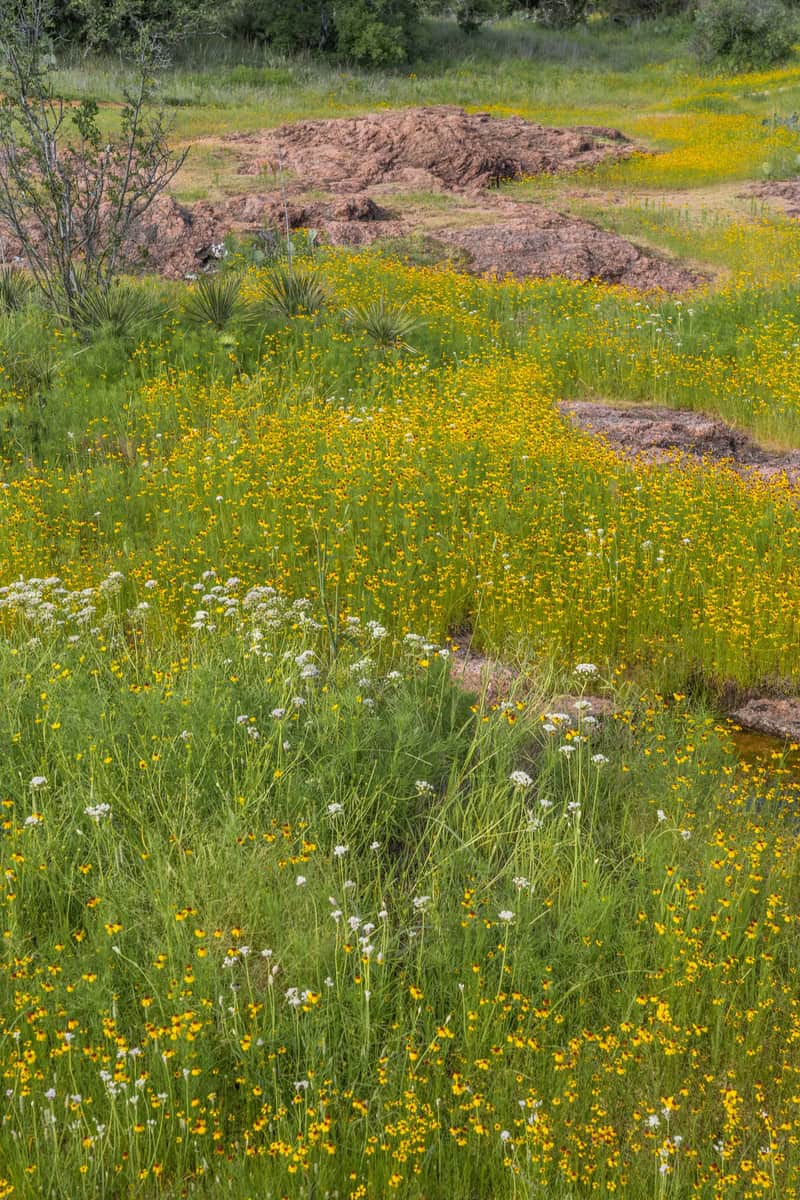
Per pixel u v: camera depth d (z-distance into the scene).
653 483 10.85
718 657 8.11
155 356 13.80
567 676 7.89
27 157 15.08
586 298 18.19
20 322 14.64
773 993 4.77
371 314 15.23
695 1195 3.74
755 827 5.81
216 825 5.55
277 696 6.41
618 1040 4.43
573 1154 3.96
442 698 6.69
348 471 10.52
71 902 5.06
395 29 40.16
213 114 30.41
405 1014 4.52
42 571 9.01
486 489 10.53
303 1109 4.00
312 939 4.73
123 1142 3.91
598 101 38.06
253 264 18.84
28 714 6.25
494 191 25.45
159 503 10.50
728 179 27.28
